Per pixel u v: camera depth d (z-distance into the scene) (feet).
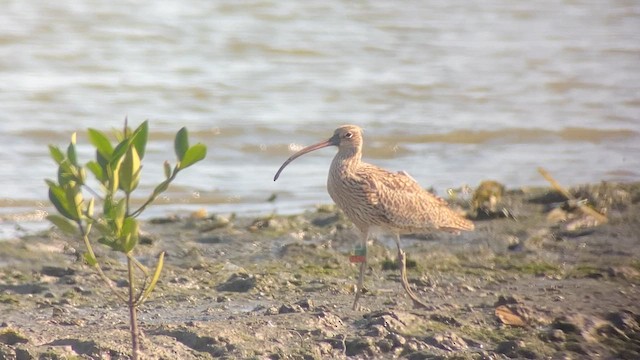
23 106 70.18
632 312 33.58
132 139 23.73
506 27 109.70
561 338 31.27
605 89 85.71
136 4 99.71
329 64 87.71
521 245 44.04
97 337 30.32
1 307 35.06
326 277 39.42
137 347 26.84
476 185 58.08
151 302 35.83
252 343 30.30
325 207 51.37
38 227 48.55
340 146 37.52
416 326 31.99
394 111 75.51
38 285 37.60
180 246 44.04
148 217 50.65
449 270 40.27
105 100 73.20
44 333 31.53
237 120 69.92
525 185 58.13
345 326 32.32
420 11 111.24
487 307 34.55
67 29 89.71
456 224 38.29
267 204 54.08
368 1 111.24
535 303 34.63
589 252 43.27
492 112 76.38
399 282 38.63
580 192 51.90
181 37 91.61
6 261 41.11
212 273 40.04
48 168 58.70
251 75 82.58
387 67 87.97
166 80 78.95
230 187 56.70
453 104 78.64
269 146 65.31
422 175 60.44
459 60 92.68
